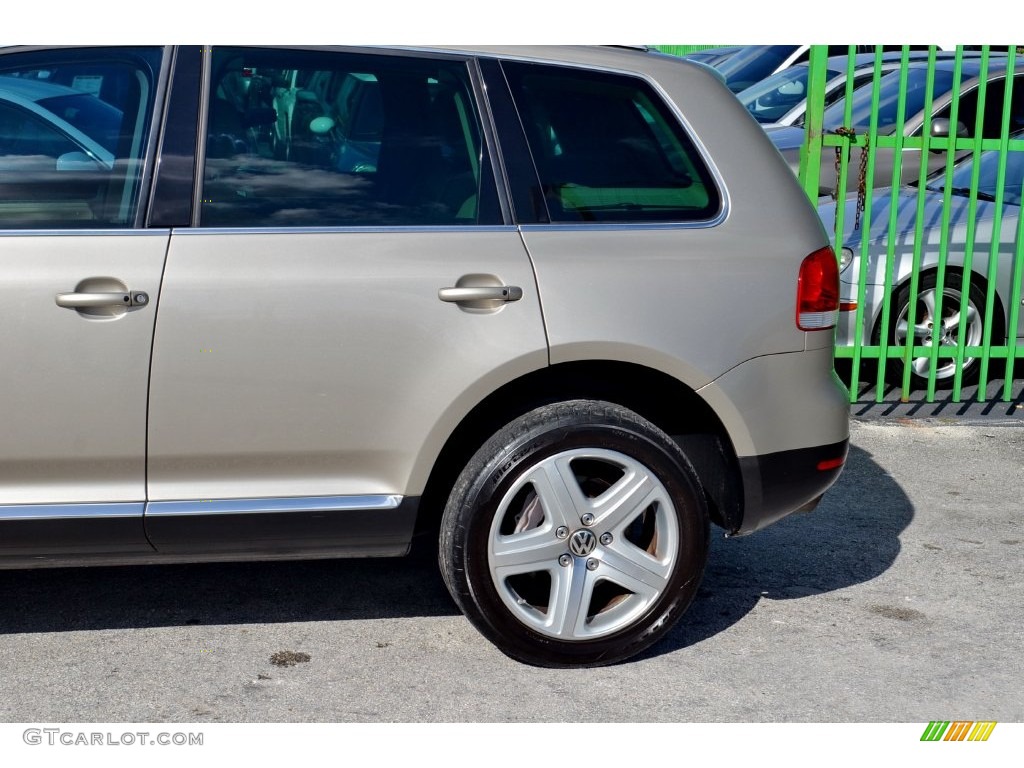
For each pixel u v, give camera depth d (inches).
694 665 137.7
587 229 131.3
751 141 139.5
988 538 182.2
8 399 120.5
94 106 126.0
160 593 155.3
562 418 128.2
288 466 127.1
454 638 143.6
